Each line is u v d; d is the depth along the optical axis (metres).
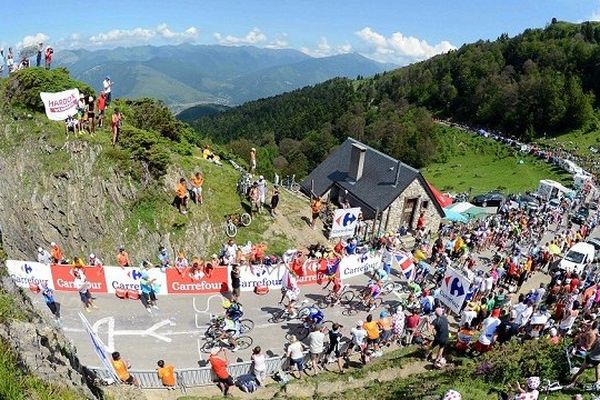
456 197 64.31
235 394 18.84
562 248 39.44
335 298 26.95
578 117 120.62
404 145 128.38
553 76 139.62
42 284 24.73
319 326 21.22
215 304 25.81
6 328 10.06
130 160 31.50
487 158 111.38
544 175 85.88
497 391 15.83
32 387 9.12
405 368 20.11
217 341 21.98
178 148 37.28
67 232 31.11
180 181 31.67
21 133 32.00
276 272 27.84
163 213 31.73
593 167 85.50
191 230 31.98
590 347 16.53
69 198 30.95
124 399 13.36
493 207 60.22
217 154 44.38
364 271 31.08
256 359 19.05
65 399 9.59
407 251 36.78
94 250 30.61
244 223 34.12
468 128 136.88
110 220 30.73
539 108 126.00
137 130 33.25
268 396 18.84
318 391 19.11
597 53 138.88
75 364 12.16
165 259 28.11
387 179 42.31
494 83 147.62
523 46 161.62
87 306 23.84
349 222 32.22
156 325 23.42
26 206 31.19
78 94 32.09
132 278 25.44
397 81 198.75
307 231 36.38
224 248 30.36
